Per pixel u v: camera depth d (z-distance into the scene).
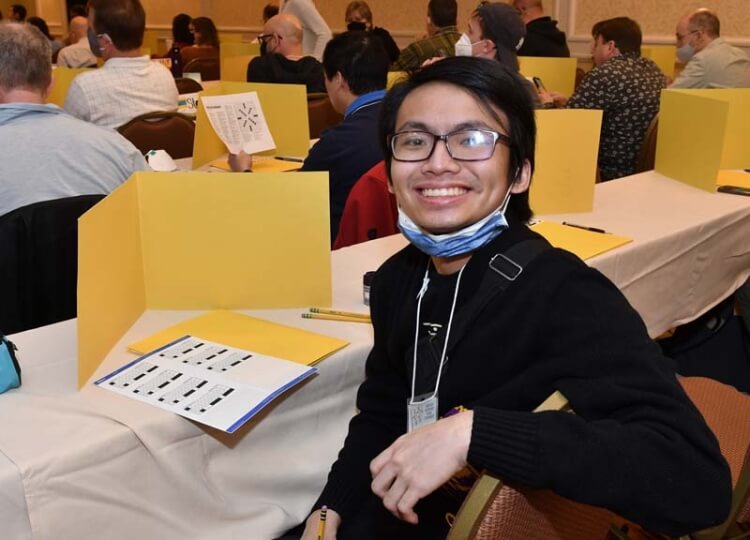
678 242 1.97
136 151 2.12
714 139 2.32
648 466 0.76
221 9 9.19
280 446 1.18
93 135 2.02
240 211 1.43
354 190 2.02
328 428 1.26
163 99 3.34
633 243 1.85
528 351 0.91
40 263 1.56
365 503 1.12
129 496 0.99
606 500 0.76
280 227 1.44
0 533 0.89
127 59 3.22
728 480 0.80
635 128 3.54
